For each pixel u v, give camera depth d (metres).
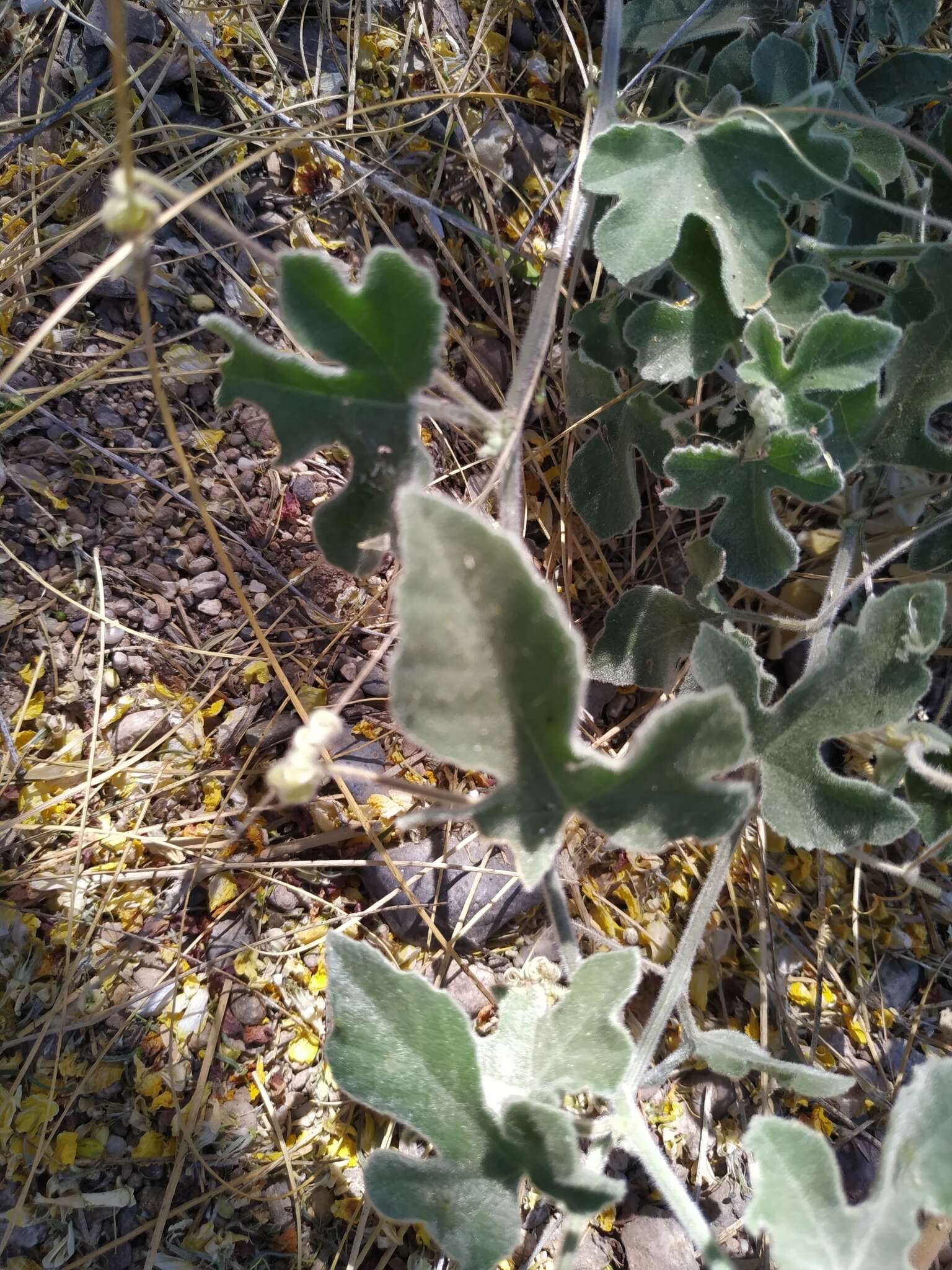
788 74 0.23
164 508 0.24
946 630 0.27
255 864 0.23
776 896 0.26
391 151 0.27
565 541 0.26
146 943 0.22
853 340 0.19
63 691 0.23
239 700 0.24
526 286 0.28
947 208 0.24
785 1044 0.25
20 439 0.23
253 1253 0.21
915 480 0.26
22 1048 0.21
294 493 0.25
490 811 0.12
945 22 0.32
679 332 0.20
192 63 0.26
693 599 0.23
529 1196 0.22
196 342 0.25
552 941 0.24
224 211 0.26
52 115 0.25
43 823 0.22
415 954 0.23
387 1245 0.21
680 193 0.19
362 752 0.24
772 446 0.19
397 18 0.28
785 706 0.18
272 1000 0.22
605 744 0.26
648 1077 0.19
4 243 0.24
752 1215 0.13
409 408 0.16
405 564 0.10
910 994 0.26
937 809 0.21
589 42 0.29
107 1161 0.20
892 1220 0.14
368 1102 0.15
